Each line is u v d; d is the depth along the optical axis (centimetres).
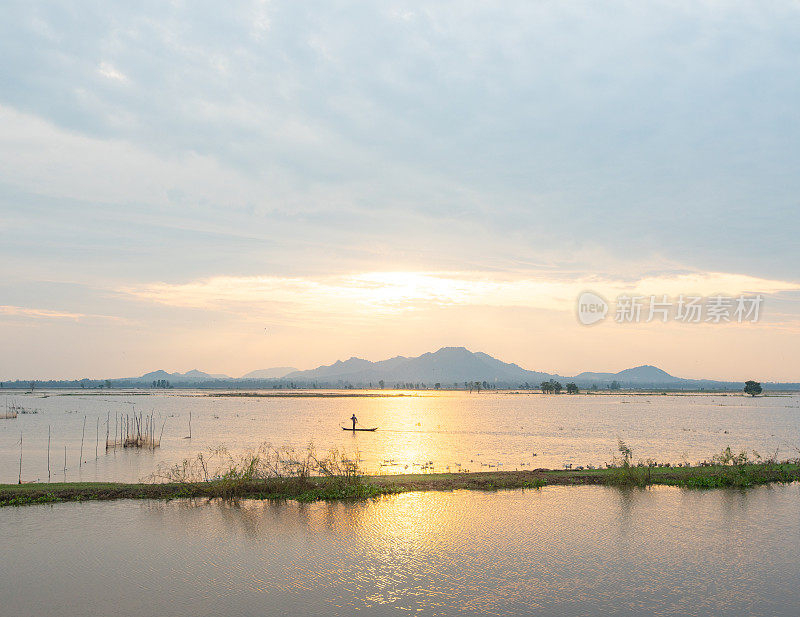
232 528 2270
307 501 2700
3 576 1761
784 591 1678
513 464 4612
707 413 14050
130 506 2591
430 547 2059
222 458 4803
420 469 4272
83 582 1716
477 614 1513
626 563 1906
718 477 3161
